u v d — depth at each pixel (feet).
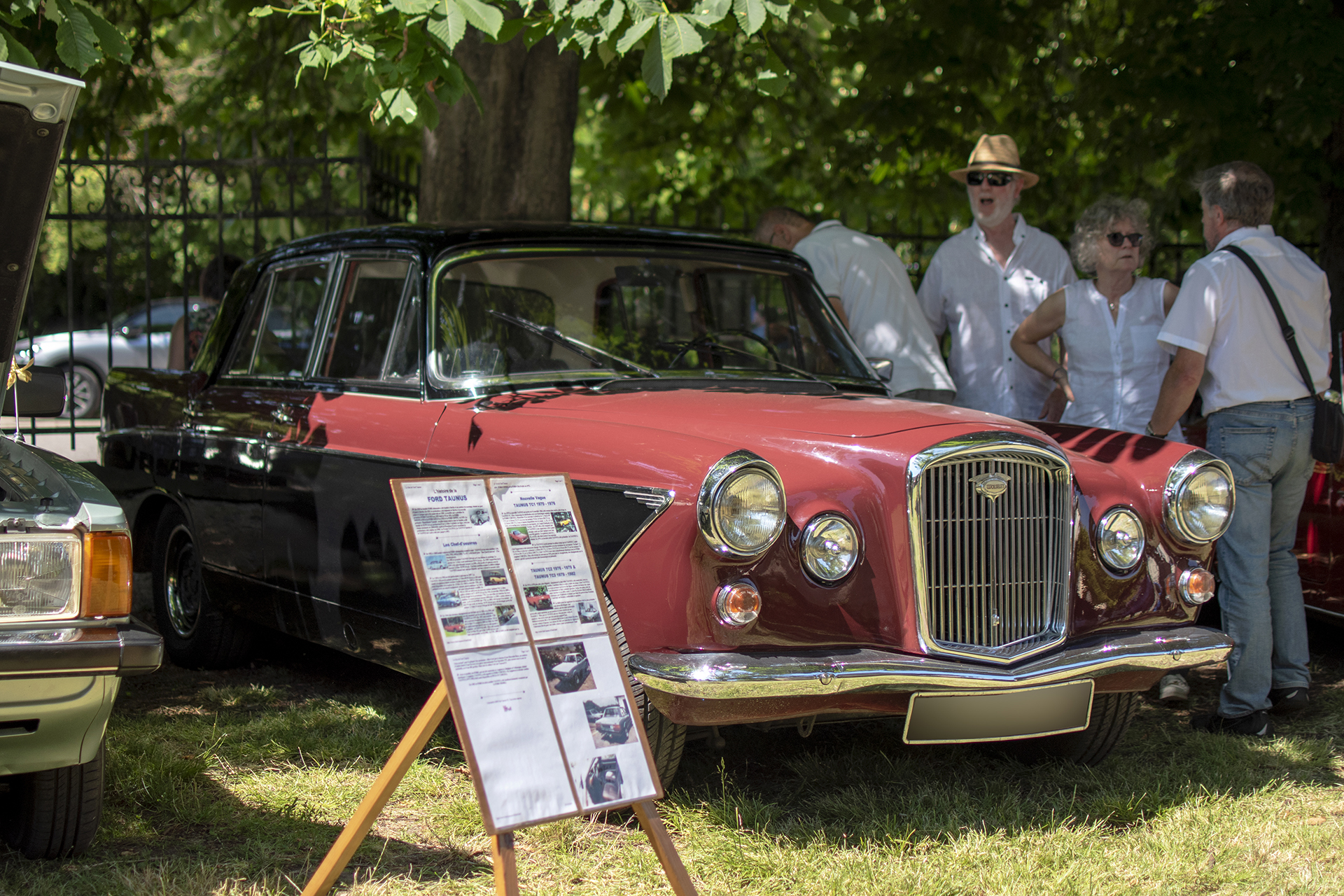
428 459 13.48
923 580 11.34
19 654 9.19
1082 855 11.16
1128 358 17.07
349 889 10.37
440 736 14.65
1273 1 23.88
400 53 14.88
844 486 11.49
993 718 11.45
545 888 10.47
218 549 17.02
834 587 11.25
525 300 14.70
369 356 15.20
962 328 19.72
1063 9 30.48
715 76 36.45
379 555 13.82
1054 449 12.14
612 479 11.53
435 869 10.91
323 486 14.84
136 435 19.08
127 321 41.81
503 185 24.76
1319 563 17.69
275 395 16.42
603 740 8.95
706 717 10.80
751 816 11.87
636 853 11.19
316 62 14.75
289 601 15.57
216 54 43.09
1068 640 12.23
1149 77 27.58
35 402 12.53
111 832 11.46
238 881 10.38
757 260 16.33
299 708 15.94
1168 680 16.16
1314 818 12.33
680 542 10.80
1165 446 13.47
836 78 41.73
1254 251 15.23
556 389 13.93
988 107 32.65
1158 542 12.96
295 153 36.50
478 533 9.06
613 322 14.99
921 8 29.01
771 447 11.94
